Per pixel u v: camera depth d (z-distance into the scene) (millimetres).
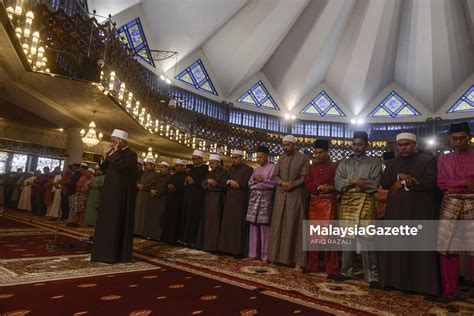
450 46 22266
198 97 22219
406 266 3084
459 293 3307
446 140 19906
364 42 23312
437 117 24500
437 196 3244
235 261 4359
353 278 3697
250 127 24375
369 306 2621
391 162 3461
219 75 23703
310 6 21484
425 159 3205
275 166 4445
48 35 7168
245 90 25078
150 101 12555
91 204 6633
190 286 2922
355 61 24438
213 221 5039
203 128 18812
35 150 13977
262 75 25875
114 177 3920
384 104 26328
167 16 18438
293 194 4164
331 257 3650
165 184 6082
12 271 3061
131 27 17969
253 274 3555
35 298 2365
